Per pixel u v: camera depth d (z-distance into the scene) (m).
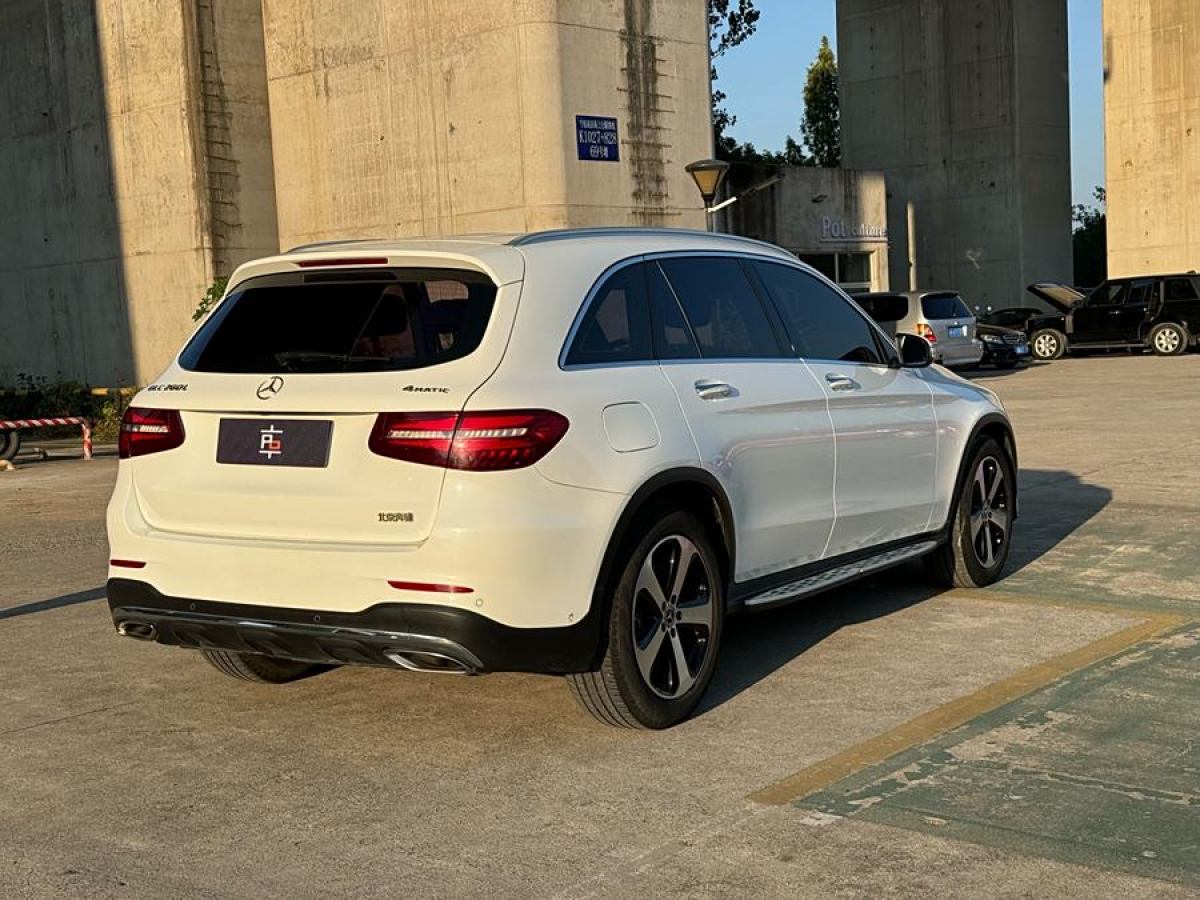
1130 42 37.25
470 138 20.61
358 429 4.46
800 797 4.12
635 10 20.66
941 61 43.97
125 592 4.86
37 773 4.69
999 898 3.36
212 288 23.50
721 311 5.51
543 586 4.38
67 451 19.67
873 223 36.31
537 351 4.57
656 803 4.14
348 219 22.50
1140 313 29.45
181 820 4.18
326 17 22.36
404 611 4.32
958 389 6.97
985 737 4.59
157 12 23.77
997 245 43.44
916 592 7.05
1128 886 3.40
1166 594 6.76
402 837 3.97
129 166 24.78
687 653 5.02
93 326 26.05
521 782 4.39
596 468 4.52
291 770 4.62
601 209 20.36
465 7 20.41
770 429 5.40
